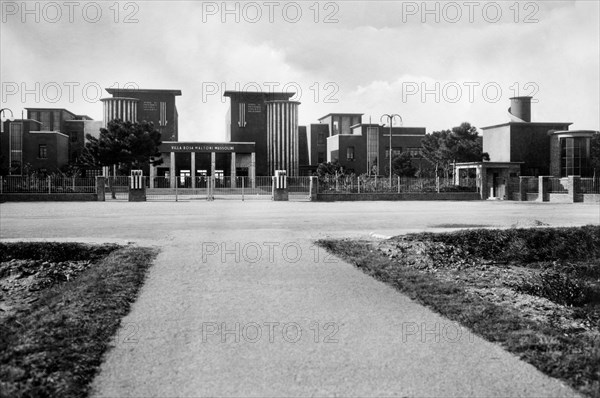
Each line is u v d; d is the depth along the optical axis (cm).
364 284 921
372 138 6919
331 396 482
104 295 810
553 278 1152
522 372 534
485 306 773
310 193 3803
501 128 5006
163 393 485
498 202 3781
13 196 3625
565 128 4900
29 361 523
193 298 821
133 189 3725
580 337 667
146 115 6638
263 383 508
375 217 2255
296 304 791
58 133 6322
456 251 1363
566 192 3997
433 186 4119
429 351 594
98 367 543
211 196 3972
